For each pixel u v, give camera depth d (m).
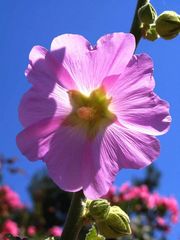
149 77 0.24
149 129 0.25
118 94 0.25
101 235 0.27
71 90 0.26
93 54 0.24
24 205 0.95
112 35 0.24
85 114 0.25
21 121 0.25
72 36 0.24
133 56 0.24
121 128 0.25
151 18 0.27
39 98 0.25
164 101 0.25
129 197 0.79
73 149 0.25
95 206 0.25
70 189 0.25
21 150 0.25
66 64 0.25
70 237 0.26
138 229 0.79
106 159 0.25
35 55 0.25
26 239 0.29
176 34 0.28
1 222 0.86
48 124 0.25
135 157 0.25
